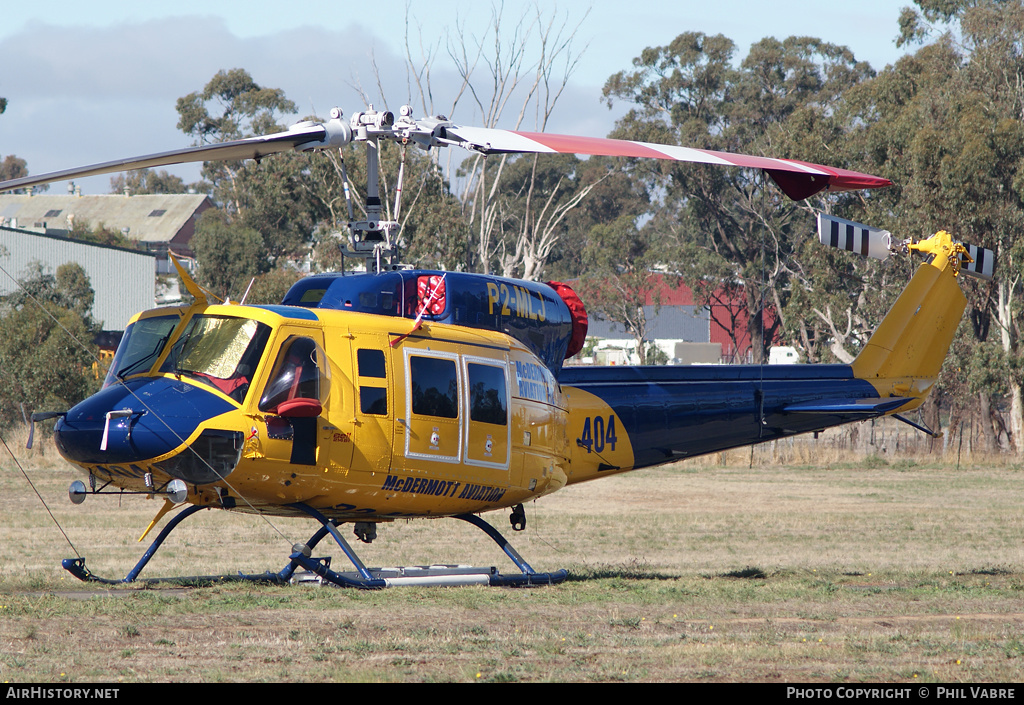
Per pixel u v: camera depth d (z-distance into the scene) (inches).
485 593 1605.6
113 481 1535.4
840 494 4205.2
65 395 5797.2
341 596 1523.1
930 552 2518.5
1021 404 6569.9
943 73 7091.5
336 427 1550.2
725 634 1352.1
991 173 6284.5
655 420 2012.8
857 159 7529.5
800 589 1748.3
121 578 1801.2
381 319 1638.8
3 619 1272.1
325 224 7637.8
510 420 1748.3
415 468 1631.4
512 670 1119.0
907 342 2293.3
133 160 1323.8
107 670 1065.5
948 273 2327.8
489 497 1752.0
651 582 1829.5
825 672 1151.6
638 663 1170.0
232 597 1473.9
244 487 1523.1
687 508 3641.7
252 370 1509.6
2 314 7003.0
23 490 3722.9
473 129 1574.8
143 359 1583.4
